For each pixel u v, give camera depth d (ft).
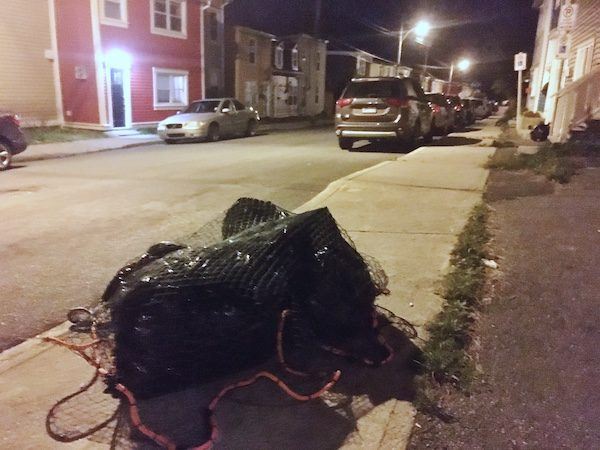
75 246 21.11
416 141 52.21
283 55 117.70
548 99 71.31
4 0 63.26
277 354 11.44
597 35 49.88
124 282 11.04
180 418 10.05
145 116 76.18
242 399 10.57
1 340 13.57
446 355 11.51
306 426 9.81
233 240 11.49
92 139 63.57
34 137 60.59
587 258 16.98
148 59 74.90
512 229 20.30
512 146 47.32
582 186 26.78
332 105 142.41
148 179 35.68
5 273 18.28
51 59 70.49
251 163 42.93
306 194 30.09
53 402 10.64
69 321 14.42
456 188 28.14
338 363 11.69
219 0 89.66
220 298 10.18
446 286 14.99
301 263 11.38
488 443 9.32
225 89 100.22
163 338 9.87
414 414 10.07
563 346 12.11
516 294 14.65
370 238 19.98
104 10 67.51
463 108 83.56
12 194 31.35
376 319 12.54
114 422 10.01
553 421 9.79
